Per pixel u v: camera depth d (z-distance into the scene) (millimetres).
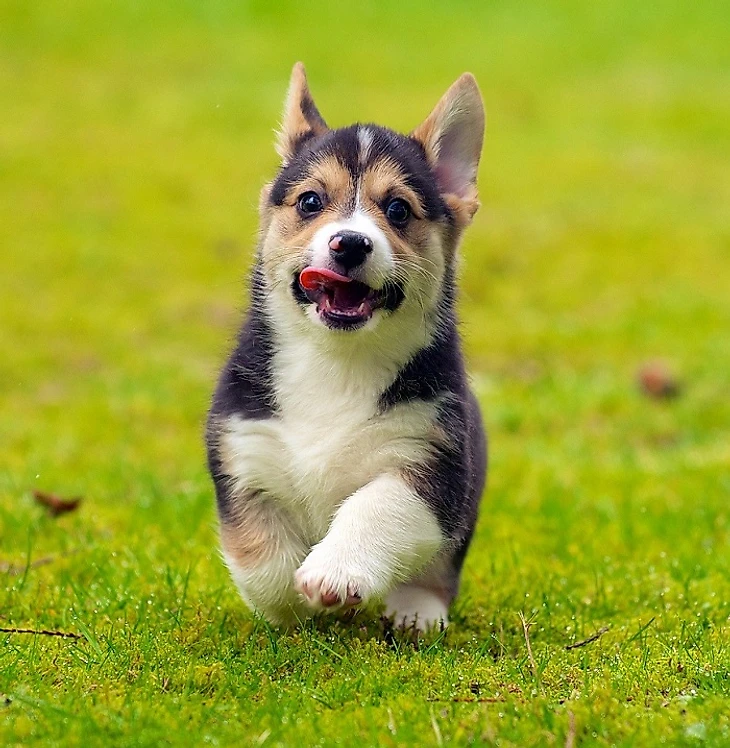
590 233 23891
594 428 15109
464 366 8141
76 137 28438
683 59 37125
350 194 7891
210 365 17406
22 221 23453
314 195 7965
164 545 9734
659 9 41656
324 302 7551
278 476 7652
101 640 7383
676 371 17188
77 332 18781
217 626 7770
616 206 25578
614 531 10609
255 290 8117
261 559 7617
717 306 20469
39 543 9883
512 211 24953
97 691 6465
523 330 19203
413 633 7746
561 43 38438
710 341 18719
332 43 37281
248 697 6492
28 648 7188
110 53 35281
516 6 42062
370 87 33125
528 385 16797
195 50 35938
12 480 11836
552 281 21625
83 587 8703
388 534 7203
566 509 11297
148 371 17016
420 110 30797
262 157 27781
